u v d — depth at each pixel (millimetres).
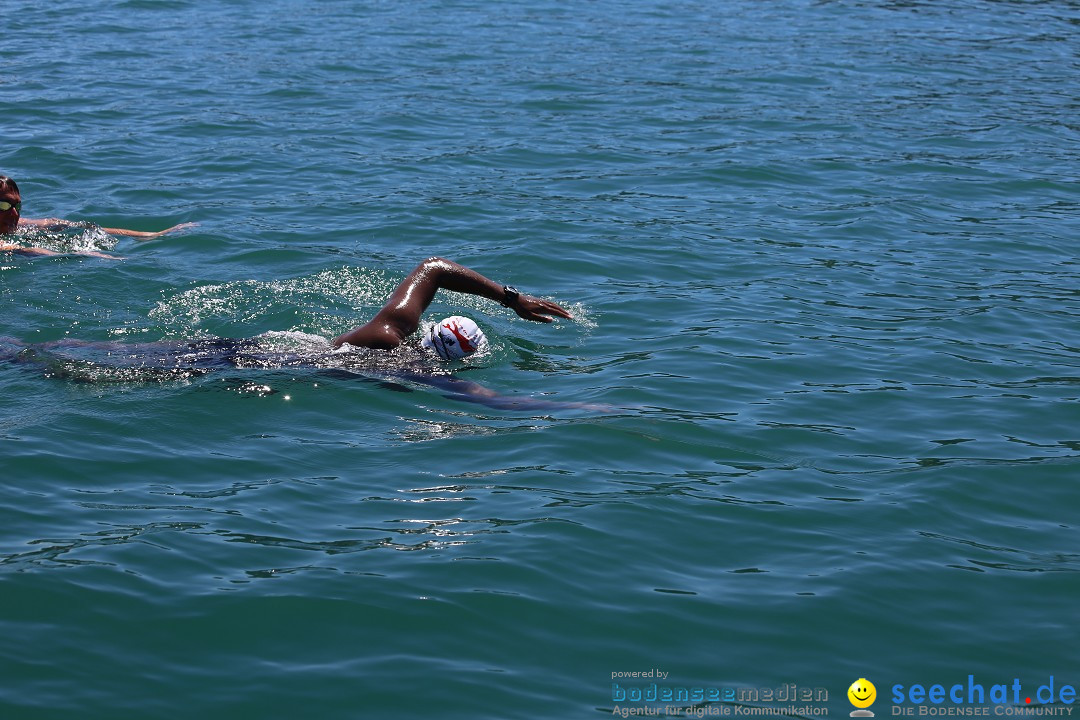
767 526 6281
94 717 4582
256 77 17578
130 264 10164
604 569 5785
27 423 7160
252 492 6477
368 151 14125
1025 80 19000
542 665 5051
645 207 12406
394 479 6695
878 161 14414
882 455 7172
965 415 7754
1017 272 10789
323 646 5105
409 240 11125
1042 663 5184
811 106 16984
